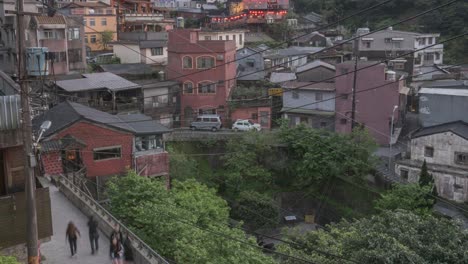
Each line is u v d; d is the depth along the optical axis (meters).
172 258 18.91
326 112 42.94
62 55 45.59
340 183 34.00
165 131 30.25
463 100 37.66
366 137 34.97
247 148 36.06
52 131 25.88
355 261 15.91
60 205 22.12
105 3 70.38
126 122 30.11
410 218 19.80
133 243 18.02
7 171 17.00
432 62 60.50
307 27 79.62
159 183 23.00
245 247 18.95
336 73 42.28
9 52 43.09
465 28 66.31
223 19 84.50
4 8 45.00
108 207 24.64
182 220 19.66
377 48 58.19
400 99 42.88
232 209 32.72
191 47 44.19
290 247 20.19
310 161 34.06
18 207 16.28
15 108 15.60
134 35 63.41
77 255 17.47
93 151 27.41
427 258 17.30
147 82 45.19
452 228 19.00
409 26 69.44
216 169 36.91
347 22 79.62
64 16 48.38
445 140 35.25
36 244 13.01
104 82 41.66
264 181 35.03
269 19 80.31
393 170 37.16
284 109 44.09
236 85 48.50
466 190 33.84
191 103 44.88
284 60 56.56
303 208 34.56
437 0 70.81
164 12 88.12
